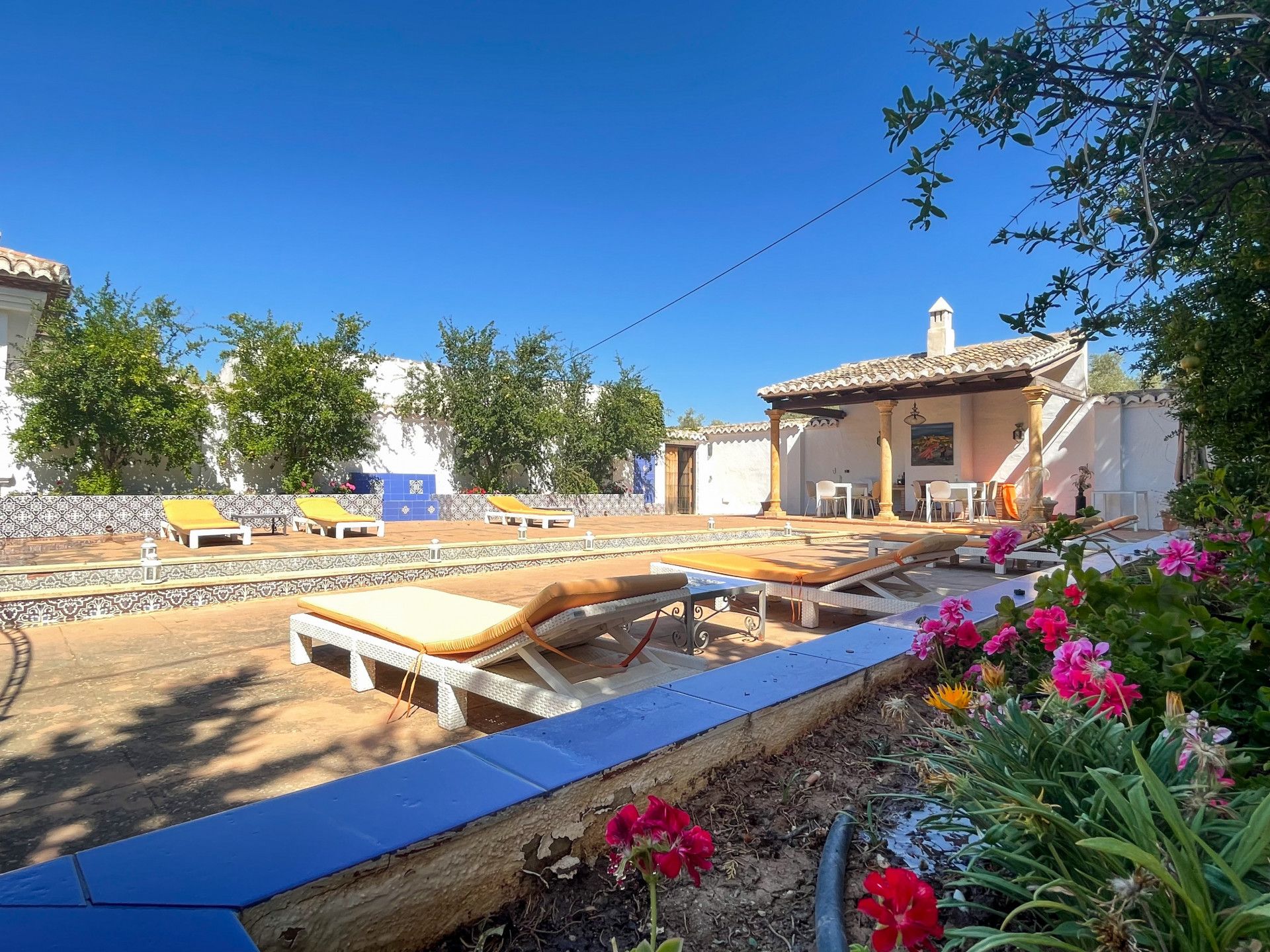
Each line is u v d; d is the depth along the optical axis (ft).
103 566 21.72
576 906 4.77
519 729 6.11
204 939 3.15
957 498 51.03
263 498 43.57
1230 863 3.50
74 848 7.05
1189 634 6.61
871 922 4.50
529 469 59.41
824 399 56.18
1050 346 46.98
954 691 5.67
